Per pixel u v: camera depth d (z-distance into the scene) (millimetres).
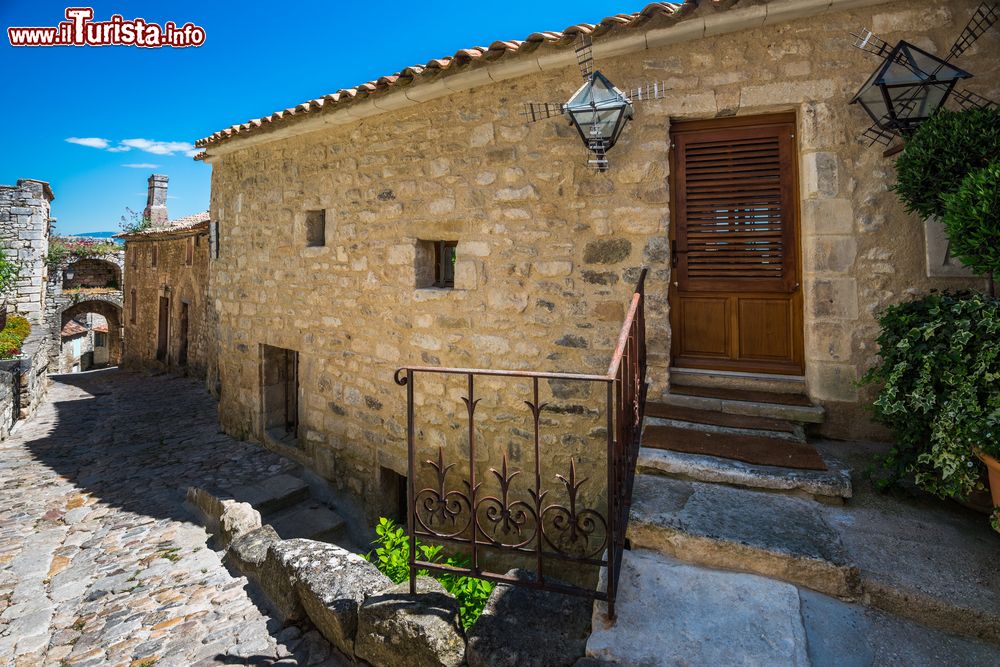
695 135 3318
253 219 5844
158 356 13664
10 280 13008
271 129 4938
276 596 2613
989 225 1839
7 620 2738
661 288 3275
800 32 2965
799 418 2932
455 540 1905
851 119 2889
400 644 1853
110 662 2287
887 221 2846
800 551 1902
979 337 1935
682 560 2035
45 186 14836
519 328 3762
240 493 4793
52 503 4703
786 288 3172
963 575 1813
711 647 1621
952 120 2180
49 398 10742
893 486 2336
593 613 1786
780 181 3164
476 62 3455
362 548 4375
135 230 17625
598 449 3531
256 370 6004
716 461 2508
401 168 4297
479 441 3971
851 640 1673
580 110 2992
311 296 5160
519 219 3723
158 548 3709
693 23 2963
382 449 4527
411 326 4289
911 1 2793
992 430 1805
